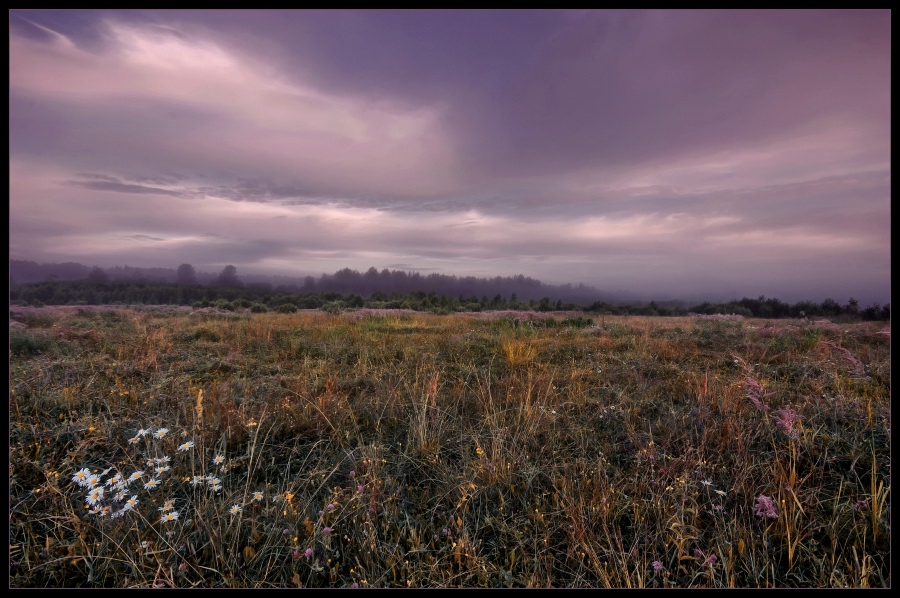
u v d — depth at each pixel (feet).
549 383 14.32
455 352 22.71
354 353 22.16
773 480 8.37
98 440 9.80
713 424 10.82
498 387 15.33
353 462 9.08
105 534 6.68
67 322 33.37
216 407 11.59
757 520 7.61
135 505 7.09
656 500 7.82
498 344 24.84
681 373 17.19
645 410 13.05
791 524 7.10
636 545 6.91
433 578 6.43
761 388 12.14
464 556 6.72
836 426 11.14
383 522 7.52
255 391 14.33
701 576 6.53
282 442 10.68
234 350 22.65
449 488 8.42
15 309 39.40
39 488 7.64
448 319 46.09
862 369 15.90
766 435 10.60
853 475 8.90
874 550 6.93
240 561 6.77
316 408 11.93
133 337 24.29
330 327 32.83
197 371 17.54
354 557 6.85
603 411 12.35
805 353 22.07
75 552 6.58
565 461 9.46
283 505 7.60
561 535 7.41
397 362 20.36
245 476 9.05
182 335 27.58
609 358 21.35
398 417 12.30
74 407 12.12
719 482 8.71
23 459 8.82
